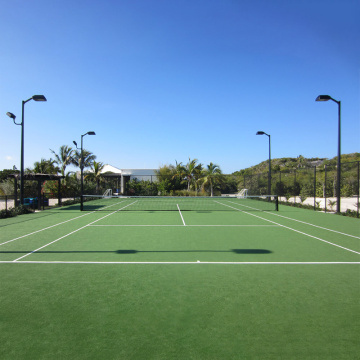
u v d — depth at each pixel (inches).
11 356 118.3
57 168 1492.4
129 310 160.6
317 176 1476.4
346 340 131.4
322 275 222.4
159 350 122.8
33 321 148.2
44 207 809.5
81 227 457.4
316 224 498.3
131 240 354.6
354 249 309.9
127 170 1673.2
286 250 304.5
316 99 637.3
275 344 127.7
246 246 323.3
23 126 652.1
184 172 1424.7
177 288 193.6
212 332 137.8
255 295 182.2
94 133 928.9
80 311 159.2
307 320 149.9
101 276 217.9
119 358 117.0
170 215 634.8
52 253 288.5
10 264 249.6
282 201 1033.5
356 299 176.7
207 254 286.5
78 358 117.0
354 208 864.9
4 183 1212.5
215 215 635.5
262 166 3011.8
